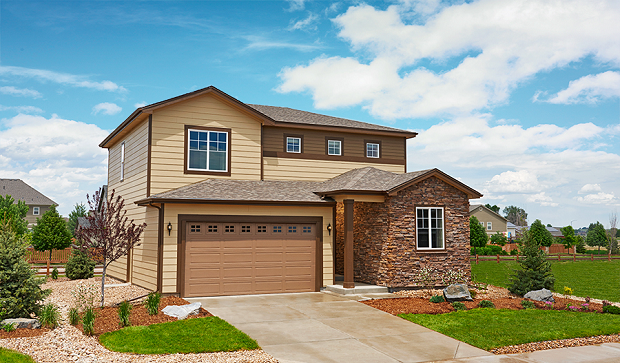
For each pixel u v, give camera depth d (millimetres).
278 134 20938
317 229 18094
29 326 10797
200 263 16359
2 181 62531
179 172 18016
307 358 9484
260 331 11406
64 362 8547
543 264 17844
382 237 18141
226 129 19047
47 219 36188
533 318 13398
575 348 10914
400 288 17766
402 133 23234
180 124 18219
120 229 13875
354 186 18000
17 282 11578
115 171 23562
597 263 40125
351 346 10414
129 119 19469
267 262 17266
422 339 11141
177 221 16156
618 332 12266
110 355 9141
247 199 16688
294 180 20859
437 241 18656
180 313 12312
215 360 9070
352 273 17422
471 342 10977
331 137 22062
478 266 35562
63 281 22375
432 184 18688
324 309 14133
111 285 18969
